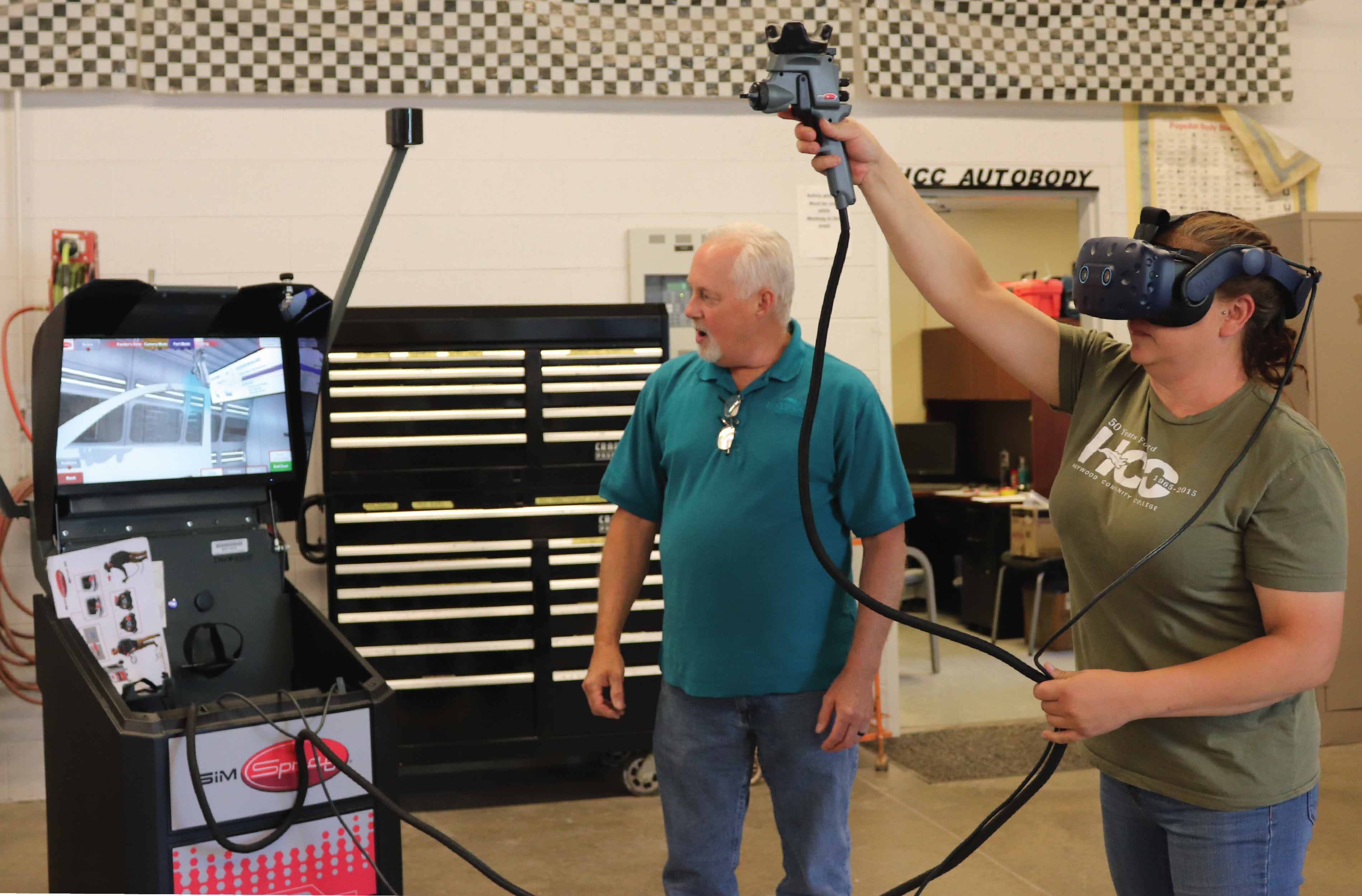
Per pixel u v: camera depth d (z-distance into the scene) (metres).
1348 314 4.22
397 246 4.03
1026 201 7.72
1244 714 1.34
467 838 3.47
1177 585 1.34
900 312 7.93
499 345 3.59
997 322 1.53
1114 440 1.45
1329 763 4.05
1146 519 1.36
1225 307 1.31
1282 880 1.37
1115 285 1.29
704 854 2.06
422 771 3.95
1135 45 4.52
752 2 4.20
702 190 4.25
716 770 2.05
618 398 3.66
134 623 1.80
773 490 2.00
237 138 3.91
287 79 3.89
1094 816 3.58
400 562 3.56
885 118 4.42
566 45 4.07
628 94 4.12
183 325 1.93
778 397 2.04
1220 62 4.60
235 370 1.99
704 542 2.02
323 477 3.53
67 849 1.78
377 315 3.51
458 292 4.07
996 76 4.40
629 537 2.27
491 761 3.70
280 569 2.05
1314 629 1.27
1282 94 4.66
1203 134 4.70
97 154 3.83
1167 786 1.38
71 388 1.83
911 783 3.92
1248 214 4.75
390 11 3.95
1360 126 4.85
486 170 4.08
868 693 1.98
